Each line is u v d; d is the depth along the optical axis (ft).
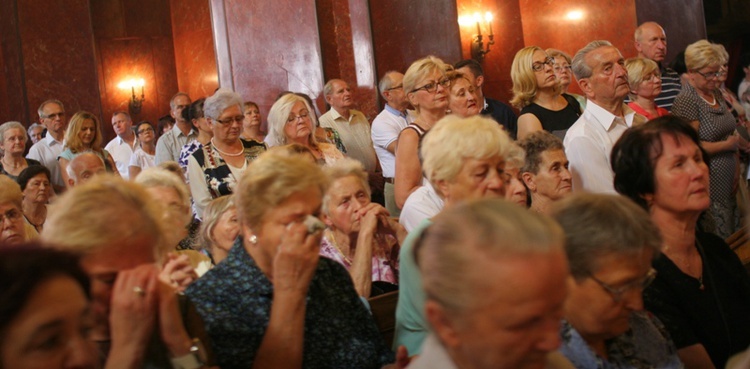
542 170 13.04
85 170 17.94
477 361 5.24
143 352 6.61
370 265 11.87
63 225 6.75
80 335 5.56
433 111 15.72
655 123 9.76
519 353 5.12
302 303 7.97
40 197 17.22
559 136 17.56
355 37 29.37
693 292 9.25
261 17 29.37
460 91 15.99
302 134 18.42
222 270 8.77
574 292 7.31
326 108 28.71
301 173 8.20
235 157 18.33
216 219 11.95
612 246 7.14
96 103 32.19
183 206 11.91
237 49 29.55
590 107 15.26
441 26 28.40
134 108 41.50
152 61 41.91
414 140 14.83
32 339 5.29
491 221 5.19
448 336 5.38
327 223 12.81
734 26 47.06
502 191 9.77
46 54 31.58
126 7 41.78
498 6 32.78
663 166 9.48
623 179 9.89
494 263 5.04
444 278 5.20
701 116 19.07
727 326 9.37
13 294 5.24
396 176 15.02
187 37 41.39
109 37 41.45
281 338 7.86
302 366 8.77
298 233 7.88
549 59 17.95
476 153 9.61
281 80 29.19
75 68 31.96
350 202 12.55
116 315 6.53
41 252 5.53
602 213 7.30
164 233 7.30
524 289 5.00
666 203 9.52
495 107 22.40
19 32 31.27
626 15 30.78
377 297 11.10
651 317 8.57
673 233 9.64
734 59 46.91
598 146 14.71
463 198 9.75
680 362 8.23
